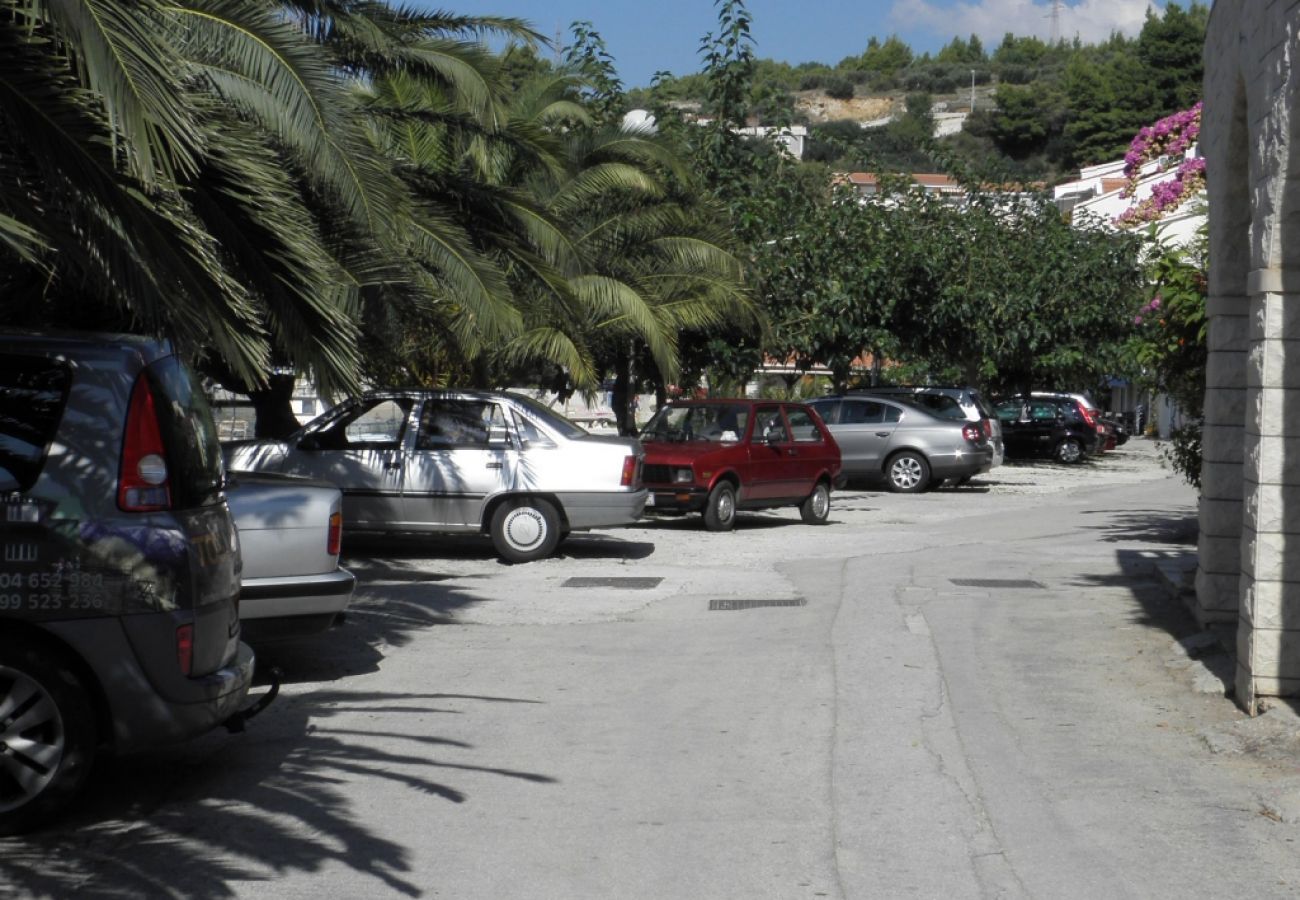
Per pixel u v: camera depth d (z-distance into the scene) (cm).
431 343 1580
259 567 833
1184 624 1072
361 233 1055
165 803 606
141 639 560
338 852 539
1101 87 9044
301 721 766
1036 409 3812
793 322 2820
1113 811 599
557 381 2327
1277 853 545
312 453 1483
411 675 898
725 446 1872
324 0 1155
